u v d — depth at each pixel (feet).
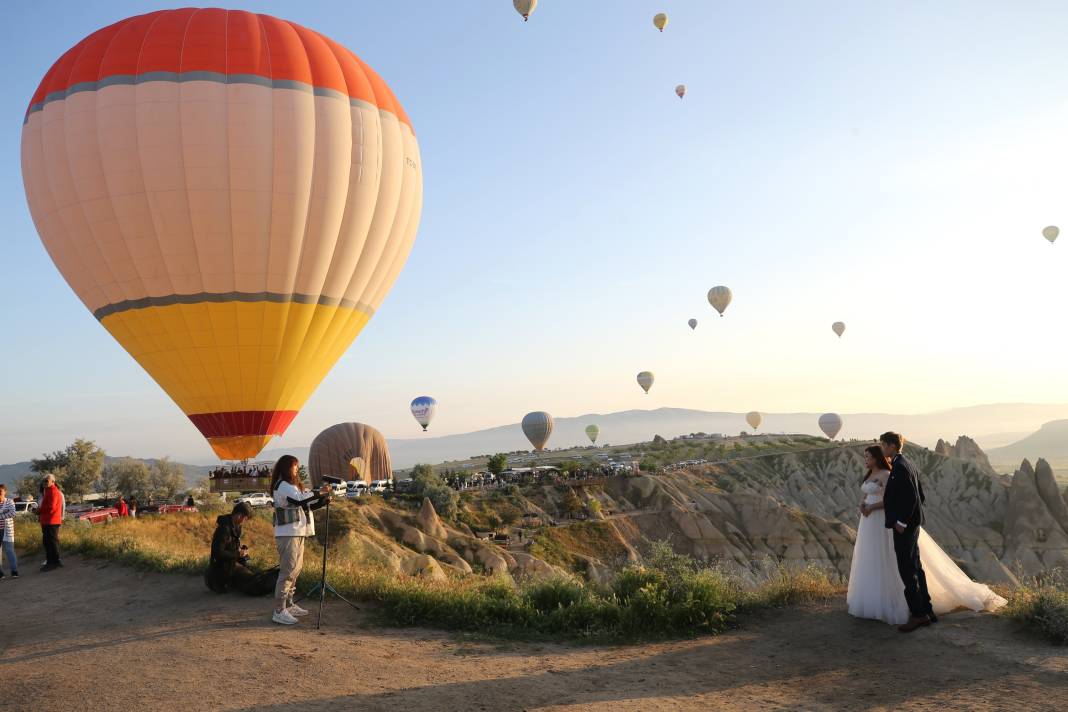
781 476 352.69
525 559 175.32
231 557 34.37
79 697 20.06
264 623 28.66
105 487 250.78
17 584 43.11
